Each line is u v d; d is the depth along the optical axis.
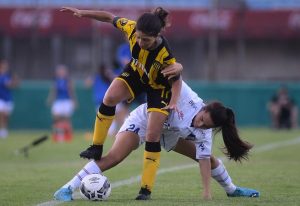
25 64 77.25
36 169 35.69
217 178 23.80
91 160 23.53
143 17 20.81
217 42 78.81
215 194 24.89
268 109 75.00
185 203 21.69
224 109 22.09
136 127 22.92
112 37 74.25
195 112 22.44
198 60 76.50
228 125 22.28
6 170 35.31
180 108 22.31
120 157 22.88
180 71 21.44
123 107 61.28
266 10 78.50
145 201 22.17
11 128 72.94
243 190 24.11
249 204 21.72
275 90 75.19
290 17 78.88
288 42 80.00
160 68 21.53
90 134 63.47
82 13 23.20
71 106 65.38
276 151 45.84
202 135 22.59
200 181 28.91
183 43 76.56
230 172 32.53
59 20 76.38
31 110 72.94
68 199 22.47
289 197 23.94
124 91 22.53
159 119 22.09
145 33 20.75
